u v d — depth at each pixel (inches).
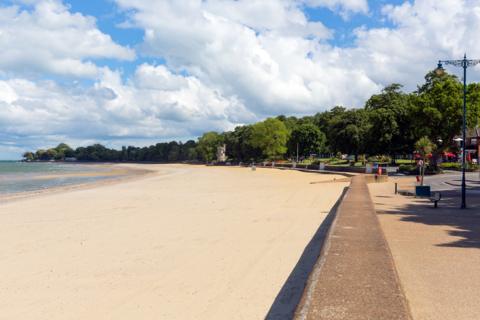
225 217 868.6
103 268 477.1
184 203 1167.6
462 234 619.2
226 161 7150.6
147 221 829.2
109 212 986.1
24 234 705.6
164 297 377.1
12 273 462.6
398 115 3046.3
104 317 334.0
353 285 281.6
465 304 321.4
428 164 2363.4
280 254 532.4
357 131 3858.3
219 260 505.7
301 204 1099.9
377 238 460.1
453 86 2428.6
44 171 4758.9
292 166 4252.0
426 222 741.3
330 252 387.2
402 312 230.5
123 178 2979.8
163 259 514.9
